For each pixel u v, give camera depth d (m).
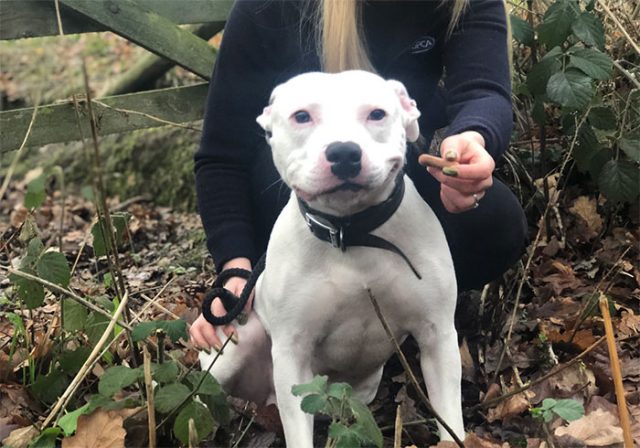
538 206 1.49
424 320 0.92
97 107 1.72
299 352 0.92
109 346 1.02
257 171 1.17
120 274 1.02
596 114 1.34
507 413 1.02
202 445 1.02
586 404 1.03
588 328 1.22
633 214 1.50
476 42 1.05
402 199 0.89
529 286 1.35
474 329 1.25
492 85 1.01
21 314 1.15
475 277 1.22
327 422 1.08
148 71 2.22
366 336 0.94
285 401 0.91
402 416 1.06
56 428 0.93
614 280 1.29
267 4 1.11
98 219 0.99
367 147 0.79
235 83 1.14
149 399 0.84
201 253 1.83
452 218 1.14
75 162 2.77
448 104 1.06
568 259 1.45
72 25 1.69
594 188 1.56
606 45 1.50
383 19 1.08
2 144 1.63
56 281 0.99
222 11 1.86
